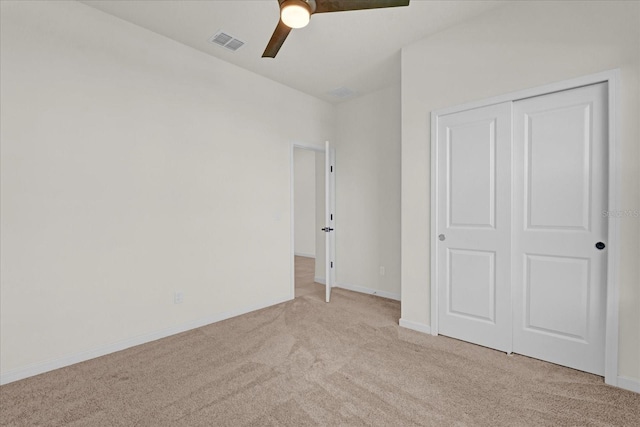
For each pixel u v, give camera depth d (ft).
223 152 10.49
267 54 6.81
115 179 8.13
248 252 11.21
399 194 12.75
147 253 8.70
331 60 10.48
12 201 6.68
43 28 7.06
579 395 6.06
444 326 8.99
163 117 9.04
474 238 8.35
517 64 7.57
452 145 8.71
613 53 6.38
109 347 7.98
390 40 9.26
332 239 14.93
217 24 8.48
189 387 6.41
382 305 11.98
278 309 11.50
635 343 6.18
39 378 6.77
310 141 13.73
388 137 13.06
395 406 5.76
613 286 6.35
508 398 5.98
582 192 6.85
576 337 6.98
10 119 6.65
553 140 7.20
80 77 7.56
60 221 7.27
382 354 7.84
